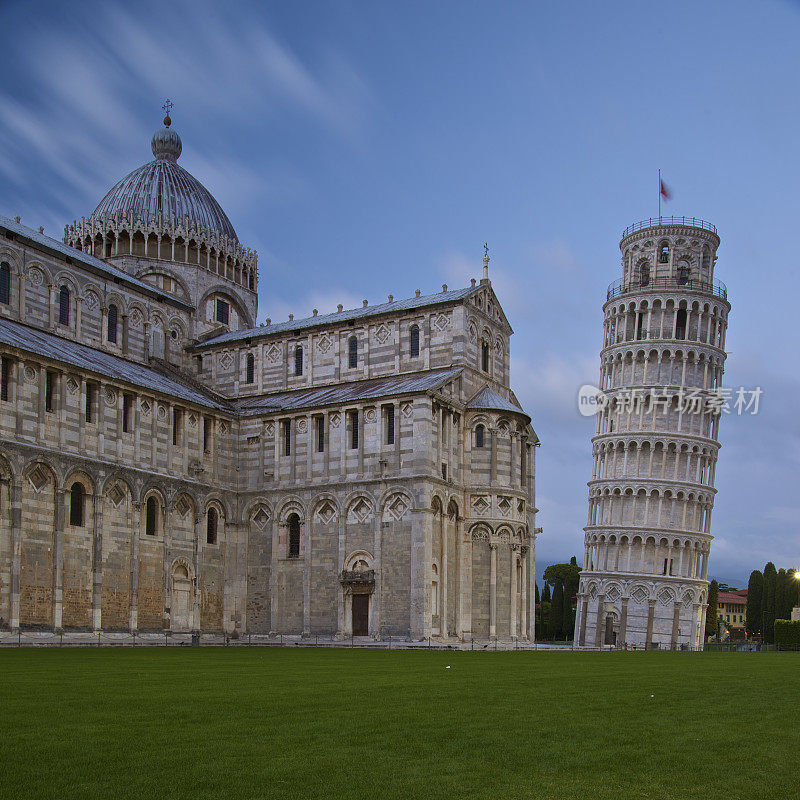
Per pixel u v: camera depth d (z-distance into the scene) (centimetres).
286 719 2100
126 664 4019
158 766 1580
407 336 8994
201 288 10462
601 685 3172
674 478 13662
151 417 7838
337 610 8050
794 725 2203
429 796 1440
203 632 8219
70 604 6912
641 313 14275
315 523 8319
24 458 6600
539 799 1441
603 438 14138
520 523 8638
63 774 1513
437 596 7981
